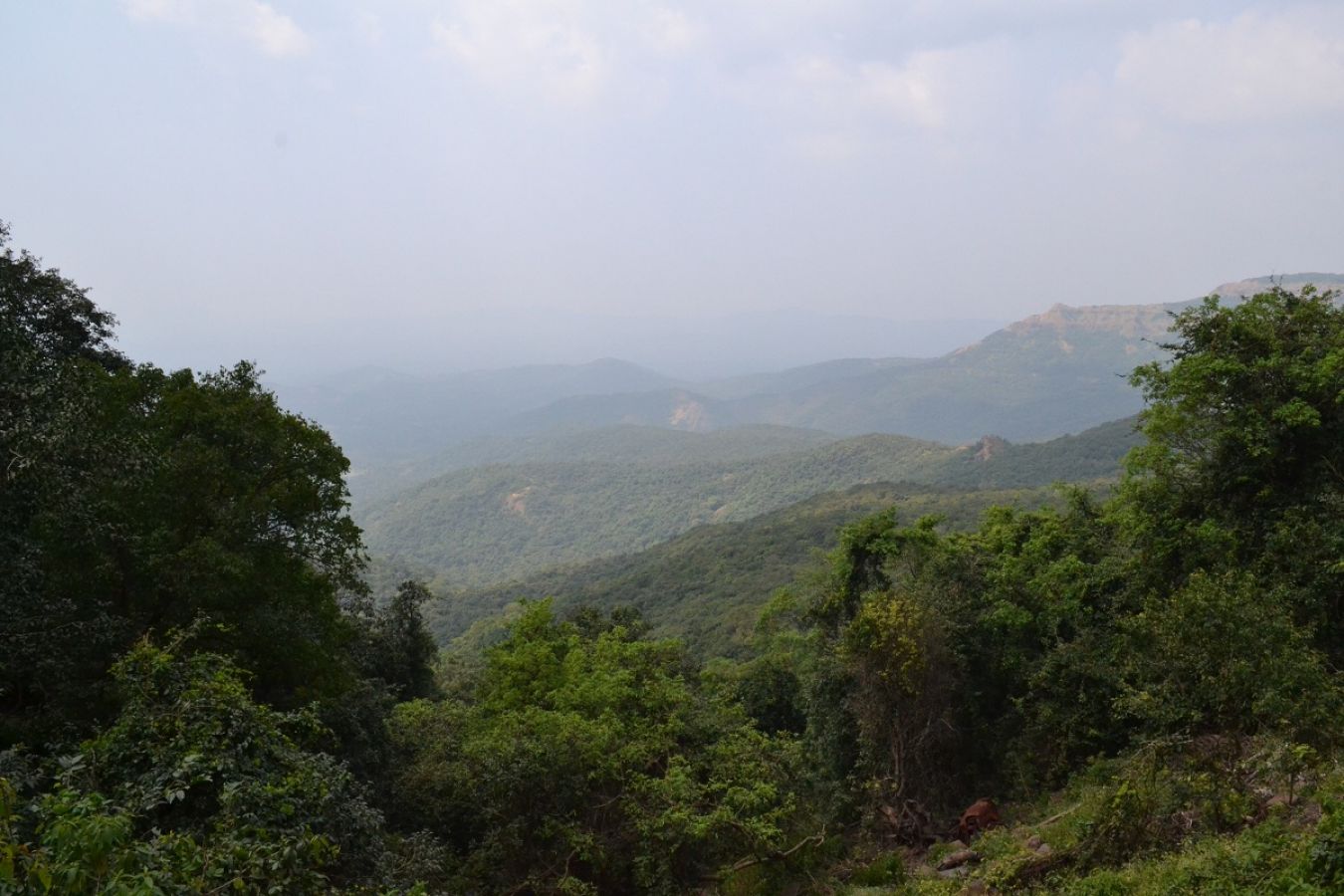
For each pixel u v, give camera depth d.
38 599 11.09
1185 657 9.79
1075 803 12.20
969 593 17.47
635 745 14.61
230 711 8.62
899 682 14.27
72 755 8.51
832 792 15.23
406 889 9.73
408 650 28.16
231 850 5.88
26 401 10.98
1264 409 14.56
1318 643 12.29
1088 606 15.98
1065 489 19.77
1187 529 14.87
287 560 15.51
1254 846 7.34
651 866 13.08
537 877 12.79
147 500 13.52
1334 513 13.09
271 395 16.53
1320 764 8.45
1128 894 7.91
